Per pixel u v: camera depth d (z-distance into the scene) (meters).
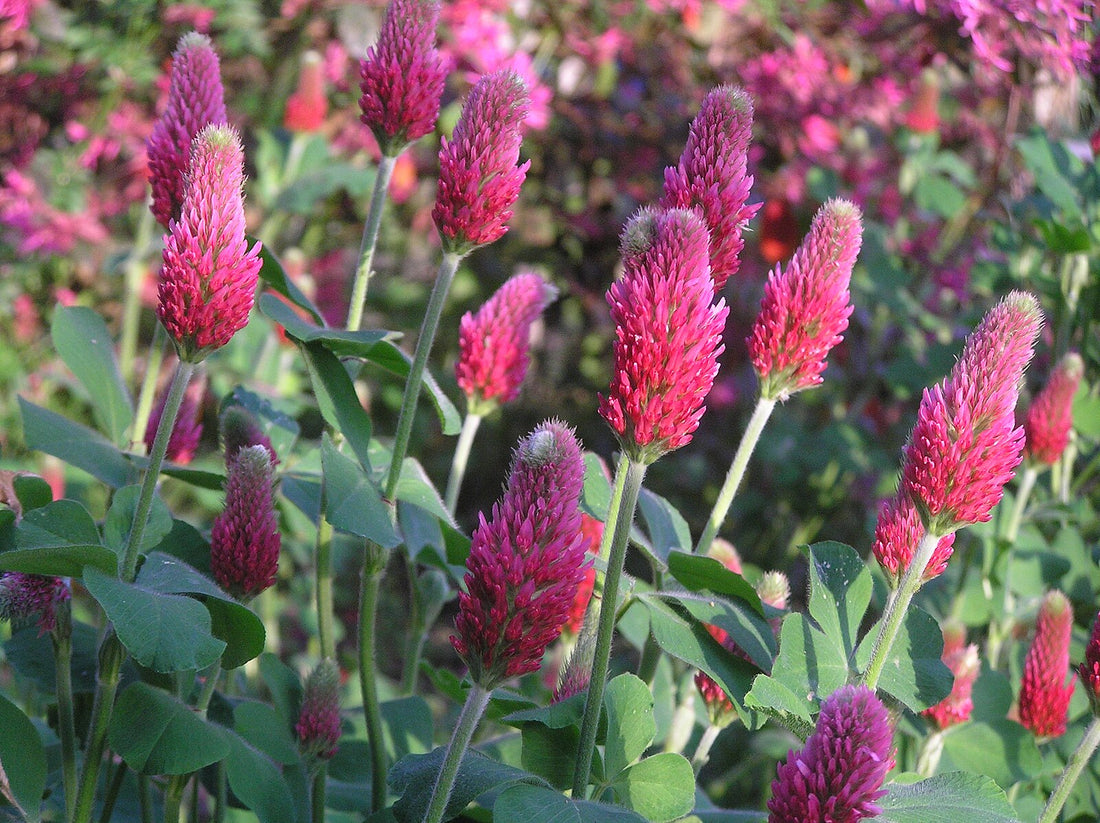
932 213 1.03
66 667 0.37
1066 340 0.67
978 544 0.59
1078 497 0.68
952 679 0.37
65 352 0.46
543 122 1.04
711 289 0.32
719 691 0.41
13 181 1.04
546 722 0.34
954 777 0.35
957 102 1.07
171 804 0.39
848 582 0.39
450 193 0.37
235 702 0.44
